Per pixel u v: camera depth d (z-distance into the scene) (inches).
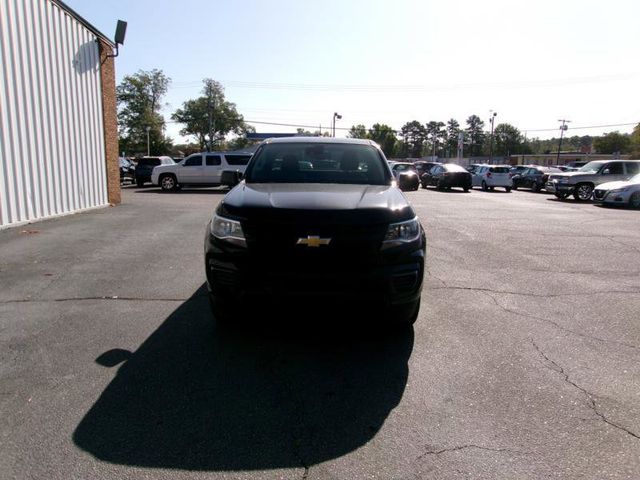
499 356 156.5
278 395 130.8
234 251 151.1
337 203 155.9
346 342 166.6
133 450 106.0
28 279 237.9
